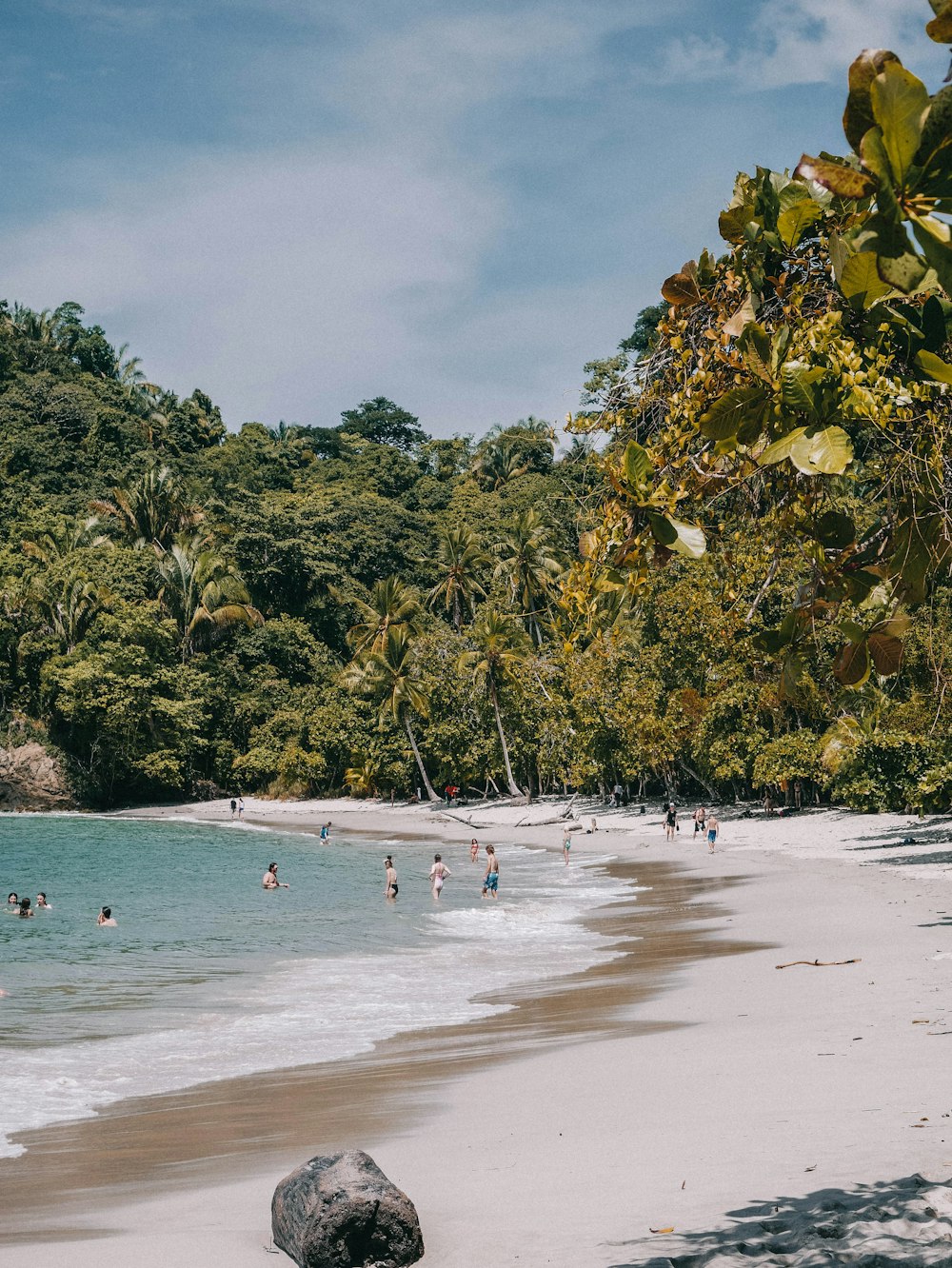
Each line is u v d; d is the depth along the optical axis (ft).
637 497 15.11
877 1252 14.49
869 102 10.34
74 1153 30.42
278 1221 19.86
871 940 61.00
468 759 239.71
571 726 204.74
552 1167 23.30
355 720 263.08
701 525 16.63
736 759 152.66
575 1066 35.60
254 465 414.00
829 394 13.76
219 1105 35.60
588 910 91.66
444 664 245.65
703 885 100.83
